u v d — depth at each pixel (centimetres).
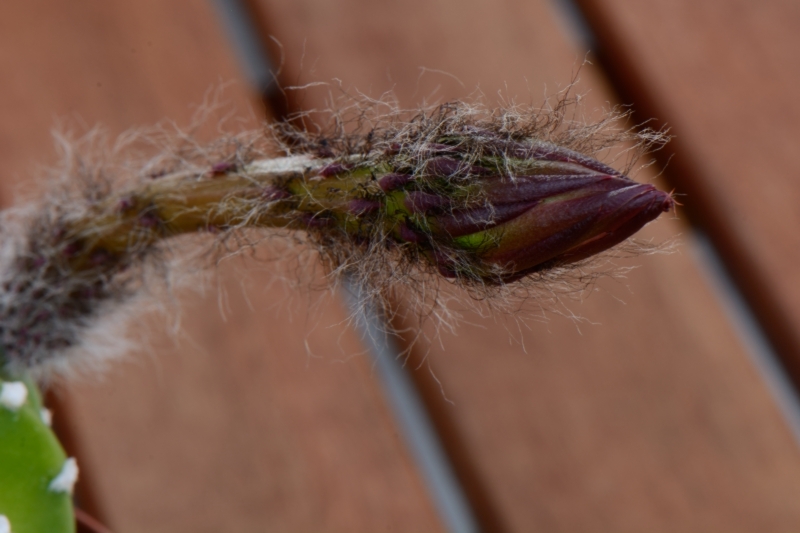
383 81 72
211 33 73
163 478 62
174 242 51
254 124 70
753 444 67
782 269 72
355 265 48
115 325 54
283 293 66
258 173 47
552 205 45
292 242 51
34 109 68
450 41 74
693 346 69
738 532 65
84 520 54
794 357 71
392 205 46
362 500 64
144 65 71
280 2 73
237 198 48
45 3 71
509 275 46
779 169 74
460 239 45
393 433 66
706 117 75
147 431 63
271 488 63
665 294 70
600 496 65
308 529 63
